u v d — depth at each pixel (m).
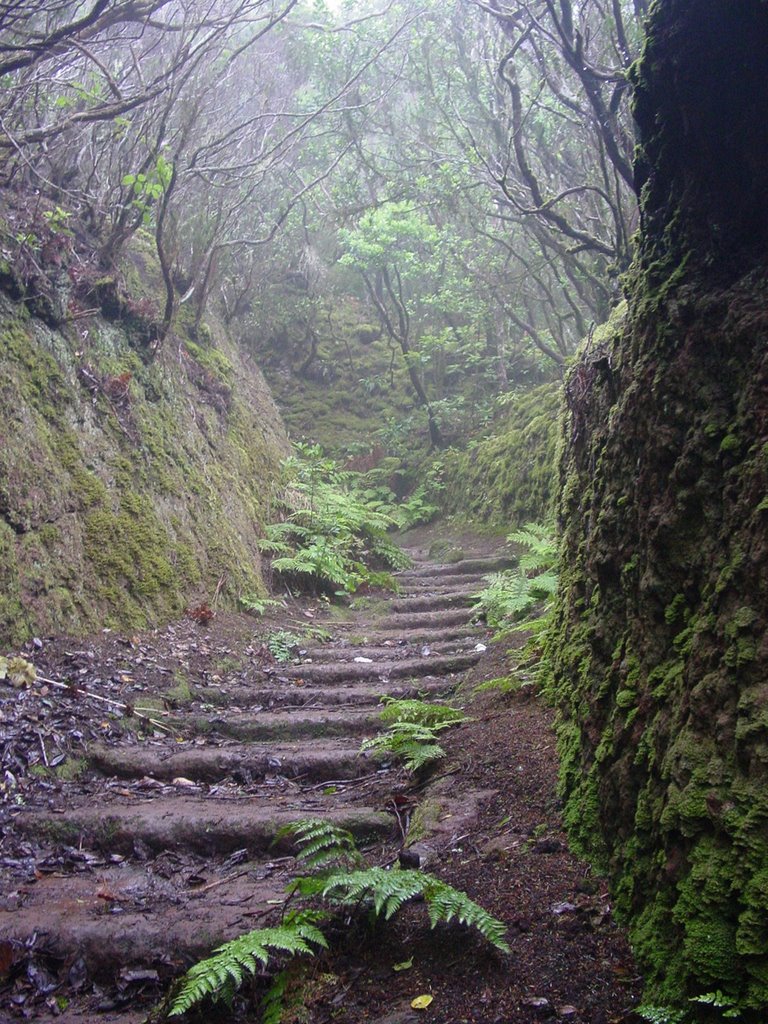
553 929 2.41
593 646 3.05
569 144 9.60
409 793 3.87
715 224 2.54
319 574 8.51
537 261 11.93
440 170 10.76
